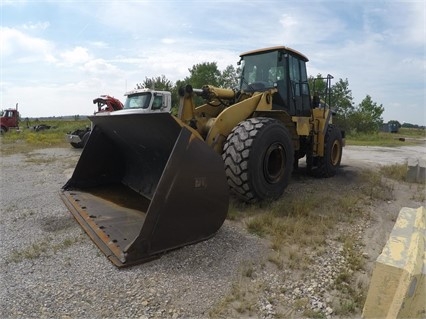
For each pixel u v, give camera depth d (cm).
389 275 118
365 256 301
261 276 258
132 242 266
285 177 465
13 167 772
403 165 796
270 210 409
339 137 707
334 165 691
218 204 313
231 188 426
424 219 160
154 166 429
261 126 427
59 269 260
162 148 377
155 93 1112
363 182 618
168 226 281
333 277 260
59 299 222
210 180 303
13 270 259
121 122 392
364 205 466
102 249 285
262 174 427
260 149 419
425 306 113
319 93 711
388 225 392
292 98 570
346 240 328
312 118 639
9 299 221
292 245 315
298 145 563
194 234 301
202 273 258
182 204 288
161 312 212
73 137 1243
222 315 212
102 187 484
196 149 293
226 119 451
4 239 322
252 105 485
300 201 444
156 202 272
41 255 285
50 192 503
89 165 482
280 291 239
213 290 237
